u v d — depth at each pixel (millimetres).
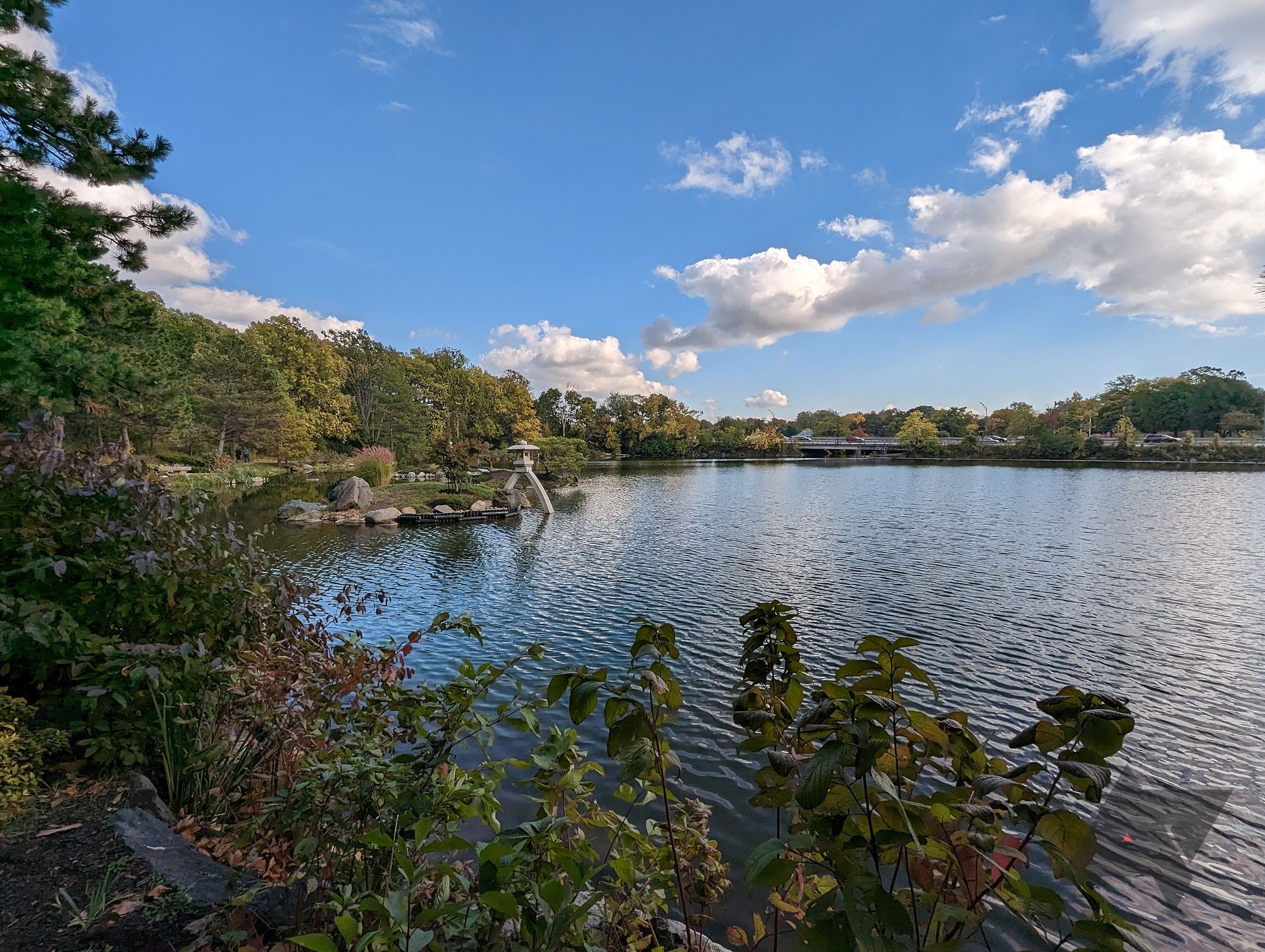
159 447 22625
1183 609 10500
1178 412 61594
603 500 29812
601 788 4902
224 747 2875
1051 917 919
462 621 2473
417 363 62062
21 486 2865
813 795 929
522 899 1207
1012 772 1104
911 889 1057
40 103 6762
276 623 3193
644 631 1504
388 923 1144
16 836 2152
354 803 1819
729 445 84688
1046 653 8438
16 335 7449
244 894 1676
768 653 1647
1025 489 33281
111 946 1636
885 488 35188
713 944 1900
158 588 2914
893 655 1161
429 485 30719
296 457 37656
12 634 2480
